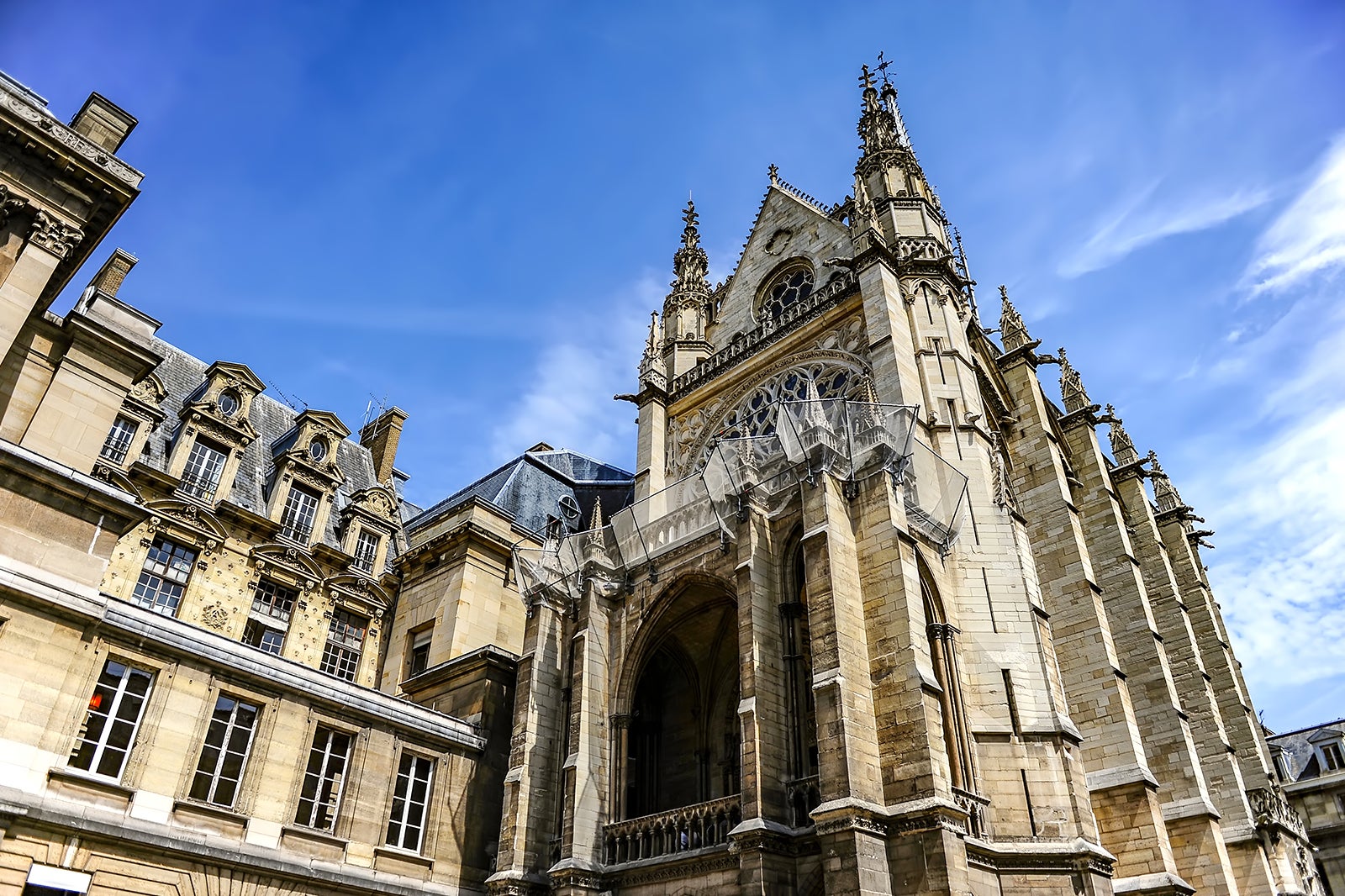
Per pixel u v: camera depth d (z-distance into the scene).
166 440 34.47
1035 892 20.88
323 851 23.45
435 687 31.91
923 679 20.58
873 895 17.94
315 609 35.91
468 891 26.06
